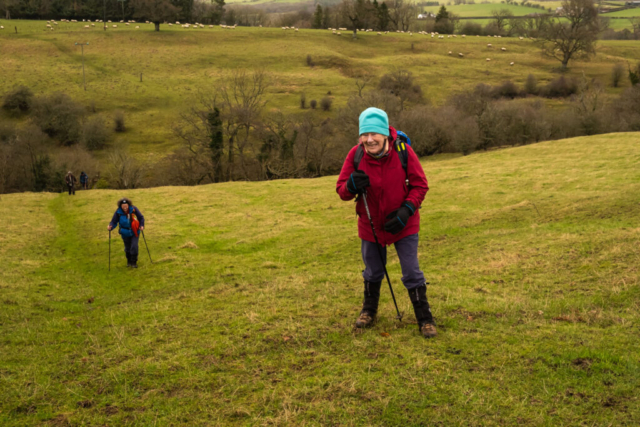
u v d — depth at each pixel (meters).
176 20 139.75
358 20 123.12
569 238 10.39
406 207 4.20
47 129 65.62
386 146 4.27
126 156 51.06
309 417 3.27
